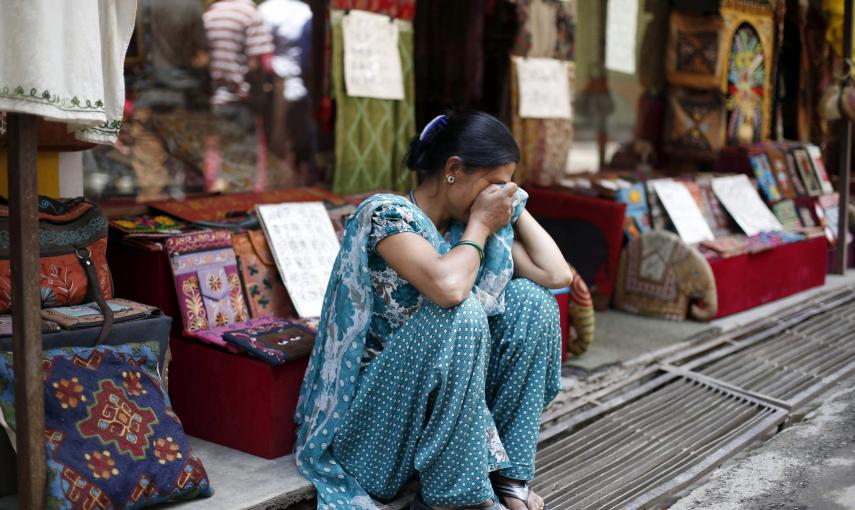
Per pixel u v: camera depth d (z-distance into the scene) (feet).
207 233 10.18
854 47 18.70
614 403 11.50
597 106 18.83
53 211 8.71
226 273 10.19
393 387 7.98
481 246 7.82
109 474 7.29
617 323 14.89
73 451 7.21
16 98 6.09
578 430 10.91
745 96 18.72
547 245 8.66
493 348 8.34
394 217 7.87
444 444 7.70
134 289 10.10
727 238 16.20
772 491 9.27
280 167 16.88
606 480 9.34
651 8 18.60
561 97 15.98
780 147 19.29
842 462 10.03
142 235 9.87
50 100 6.19
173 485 7.63
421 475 8.00
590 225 15.46
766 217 17.43
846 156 18.98
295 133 17.39
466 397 7.61
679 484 9.24
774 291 16.70
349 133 13.09
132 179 14.60
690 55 18.06
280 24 17.44
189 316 9.64
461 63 15.34
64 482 7.03
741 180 17.79
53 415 7.26
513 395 8.34
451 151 8.07
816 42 19.45
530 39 15.28
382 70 13.35
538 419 8.36
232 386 9.14
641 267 15.47
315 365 8.65
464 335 7.56
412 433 7.96
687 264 14.92
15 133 6.43
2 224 8.18
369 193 13.34
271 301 10.77
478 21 15.14
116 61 7.31
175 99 16.08
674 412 11.46
